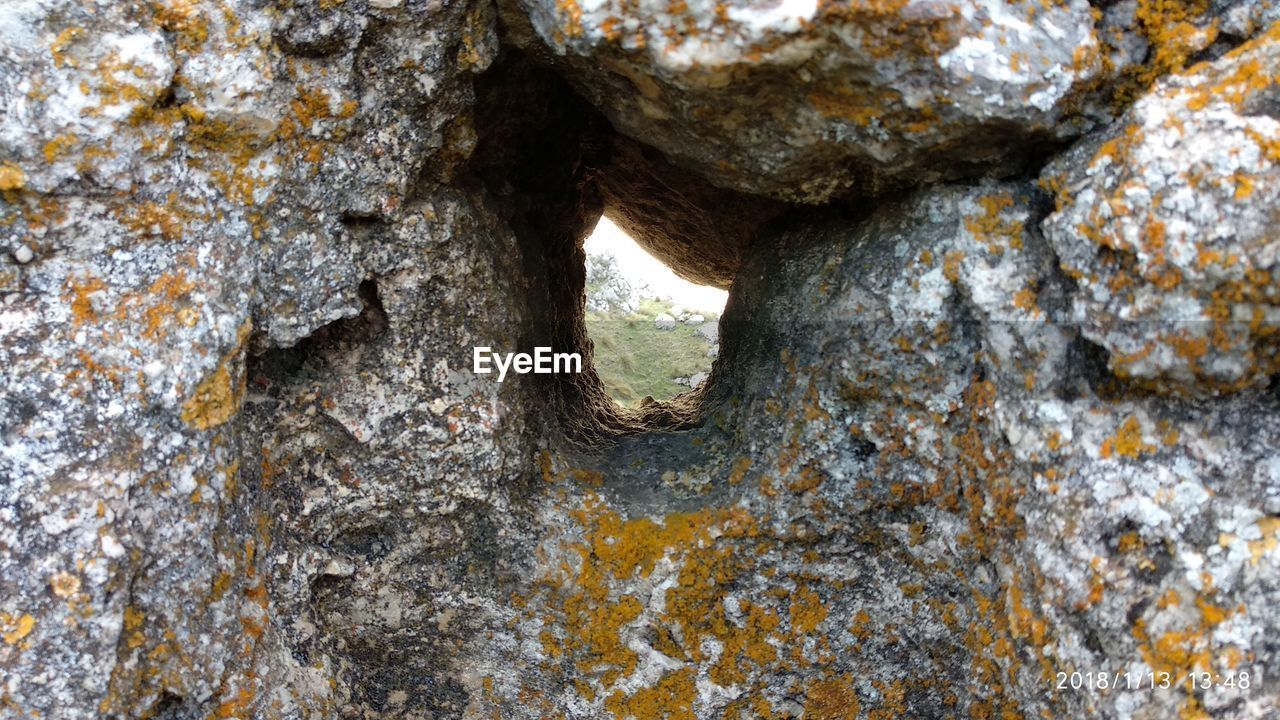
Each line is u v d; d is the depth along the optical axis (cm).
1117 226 38
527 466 57
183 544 43
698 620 57
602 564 56
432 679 58
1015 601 48
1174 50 41
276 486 51
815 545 56
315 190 45
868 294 50
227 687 46
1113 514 42
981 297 45
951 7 39
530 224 68
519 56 53
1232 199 35
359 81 45
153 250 41
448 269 51
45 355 39
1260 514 39
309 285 46
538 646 57
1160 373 40
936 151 45
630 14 40
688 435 65
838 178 51
